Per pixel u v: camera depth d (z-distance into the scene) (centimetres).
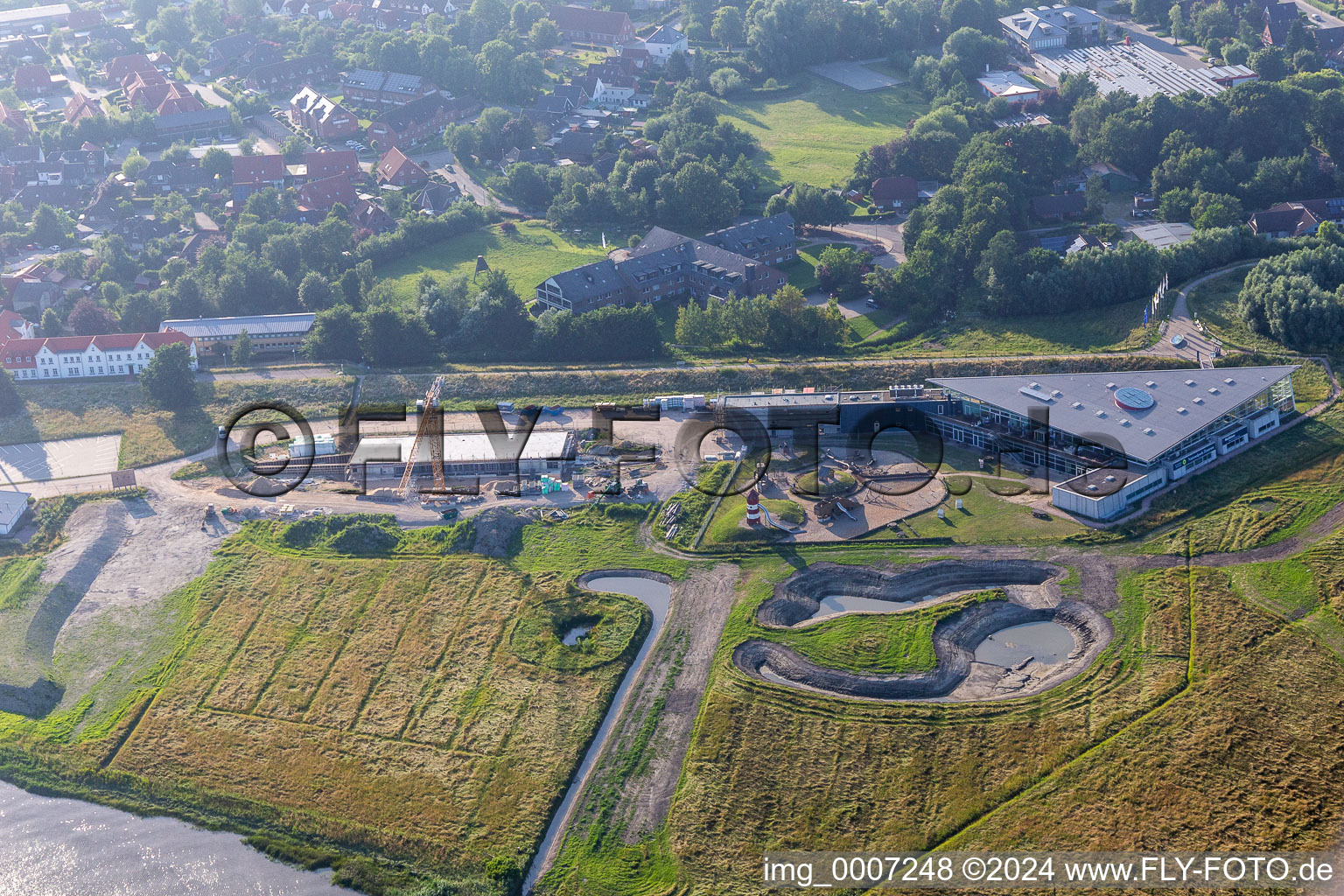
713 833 12188
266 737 13812
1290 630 13875
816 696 13738
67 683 14900
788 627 14950
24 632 15462
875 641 14538
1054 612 14850
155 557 16988
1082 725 12962
